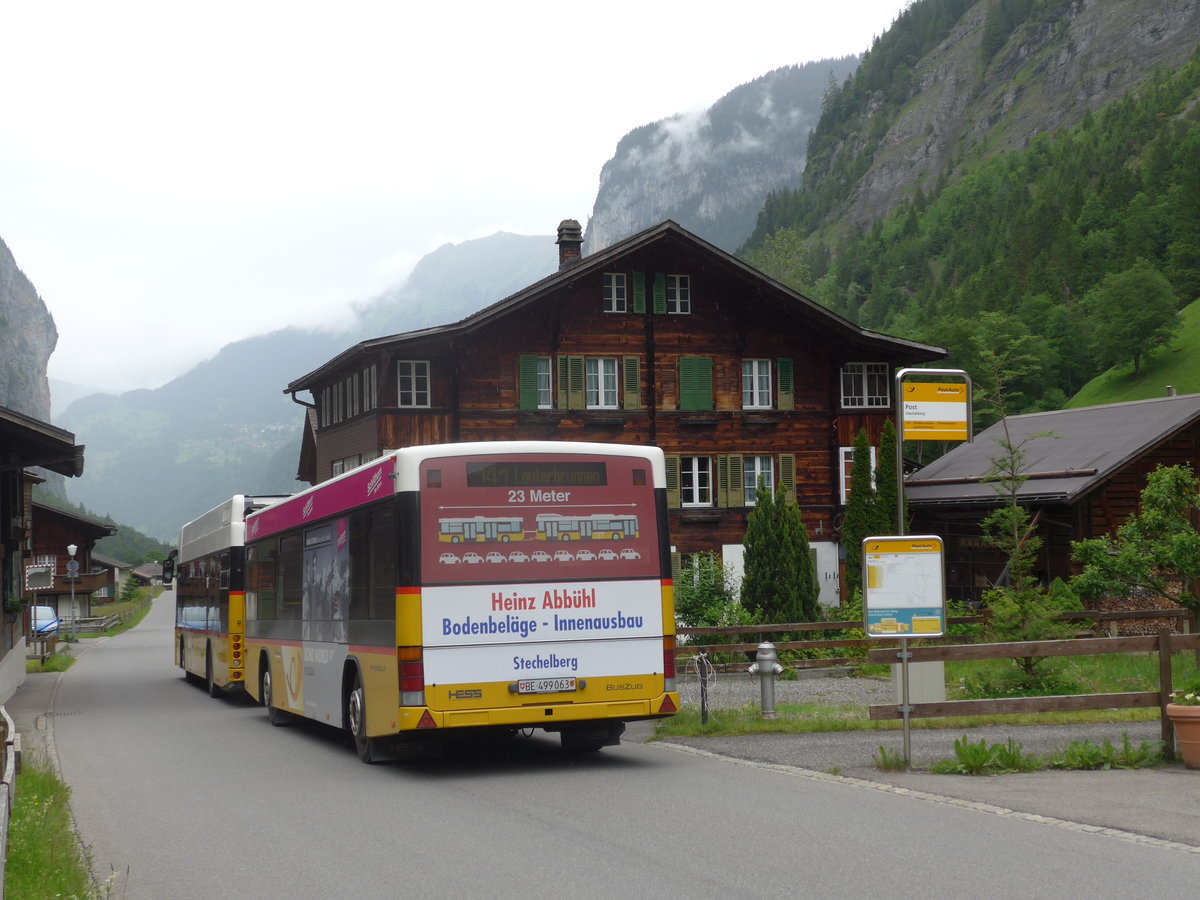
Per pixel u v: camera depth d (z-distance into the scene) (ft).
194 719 70.38
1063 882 23.53
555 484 43.32
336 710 50.57
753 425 141.59
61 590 276.62
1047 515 114.42
